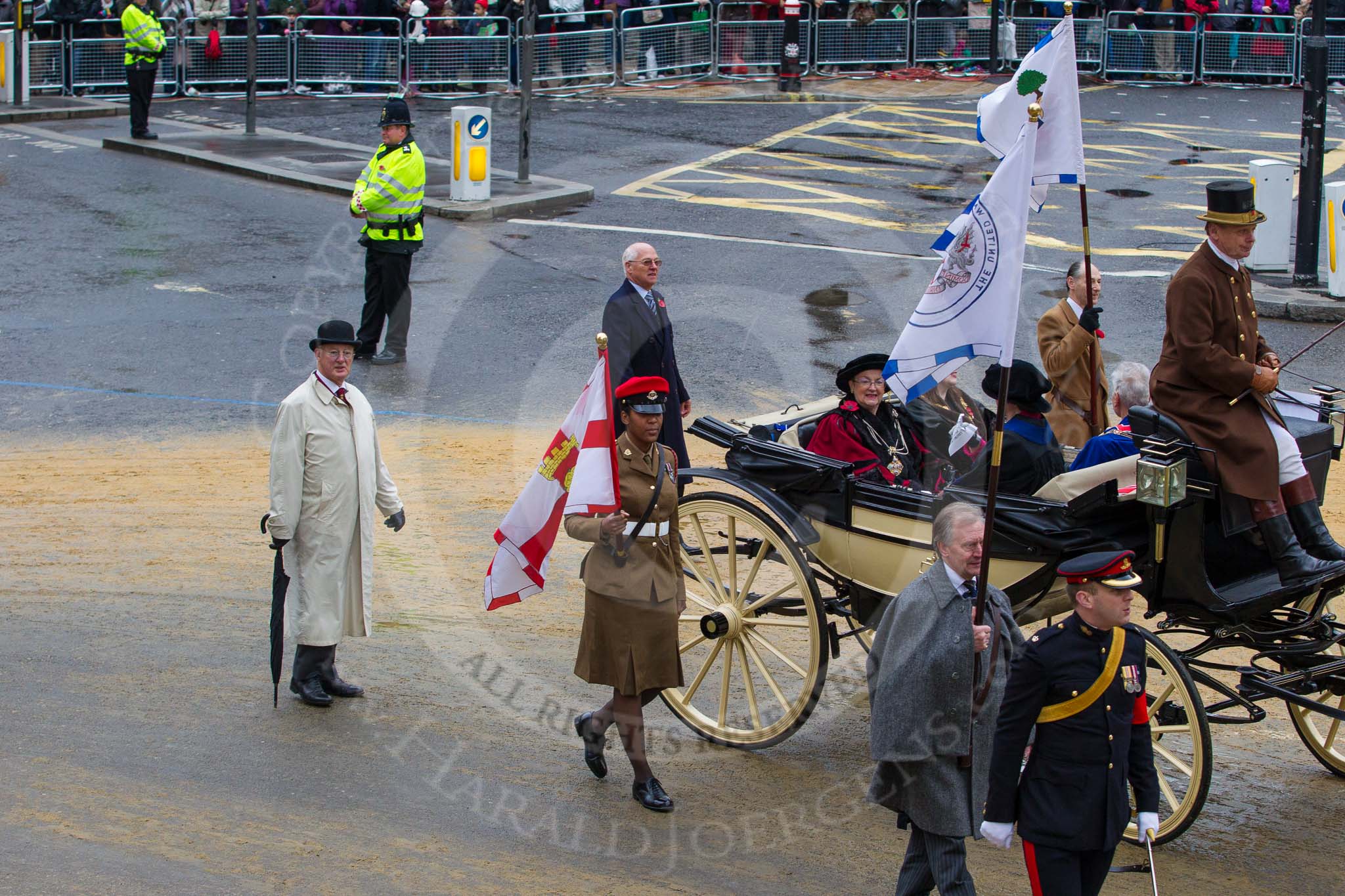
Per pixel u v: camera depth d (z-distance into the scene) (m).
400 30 46.50
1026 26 46.12
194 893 9.77
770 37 45.22
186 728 12.09
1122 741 9.09
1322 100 26.77
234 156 37.28
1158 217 33.06
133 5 38.84
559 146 38.50
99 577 15.05
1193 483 10.77
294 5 46.69
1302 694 11.38
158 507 17.08
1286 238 29.00
